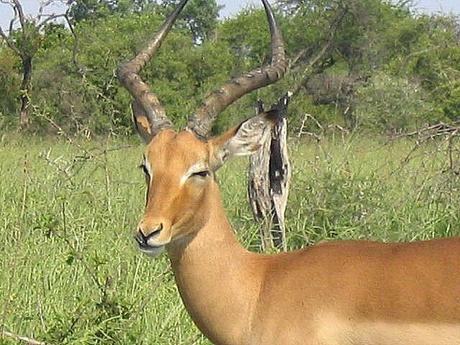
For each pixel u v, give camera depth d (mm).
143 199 10812
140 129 6188
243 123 5953
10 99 26547
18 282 7570
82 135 13391
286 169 9086
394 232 9125
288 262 5793
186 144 5770
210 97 6121
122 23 26859
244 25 31688
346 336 5445
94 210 9391
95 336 6312
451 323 5227
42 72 25016
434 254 5430
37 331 6949
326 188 9695
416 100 17531
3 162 13391
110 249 8305
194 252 5824
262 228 8984
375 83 18812
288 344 5566
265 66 6391
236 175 12102
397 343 5344
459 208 9930
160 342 6770
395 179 10664
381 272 5461
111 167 12188
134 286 7523
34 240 8430
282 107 6328
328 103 24703
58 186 10312
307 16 27906
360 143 13398
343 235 8969
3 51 27609
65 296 7504
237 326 5789
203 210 5797
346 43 27828
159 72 24016
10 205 9930
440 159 11453
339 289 5500
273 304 5672
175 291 7566
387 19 27812
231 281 5809
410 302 5316
